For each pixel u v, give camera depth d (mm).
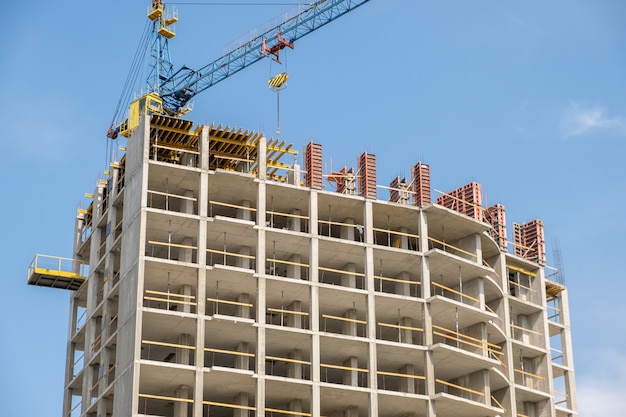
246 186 115688
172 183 114688
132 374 104750
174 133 118250
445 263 120000
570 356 136875
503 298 127250
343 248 116312
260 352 108688
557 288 138625
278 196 117125
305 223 119750
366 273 115875
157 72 174625
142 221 110312
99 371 116625
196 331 107562
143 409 114062
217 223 112125
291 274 116062
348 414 112875
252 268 115500
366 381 119125
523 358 131250
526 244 137500
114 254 118375
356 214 120312
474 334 121375
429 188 123000
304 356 114125
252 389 109000
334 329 120062
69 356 125938
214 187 115562
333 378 120250
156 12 175500
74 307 128750
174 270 109562
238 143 119438
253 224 112625
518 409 129875
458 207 129000
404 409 114562
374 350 112875
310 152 119875
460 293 119812
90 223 131000
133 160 116438
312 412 108500
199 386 105375
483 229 124500
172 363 106375
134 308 107812
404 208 120312
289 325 114312
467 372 119625
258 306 110562
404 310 117000
